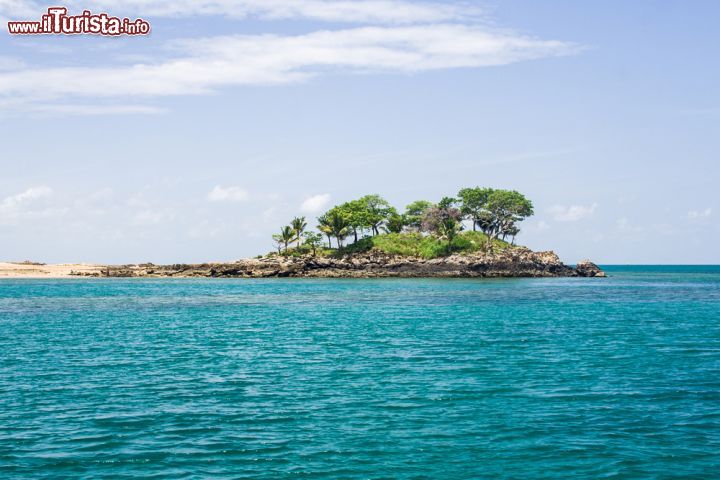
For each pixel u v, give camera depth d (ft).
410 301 312.29
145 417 90.38
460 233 628.69
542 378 117.29
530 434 82.84
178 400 100.48
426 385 111.34
